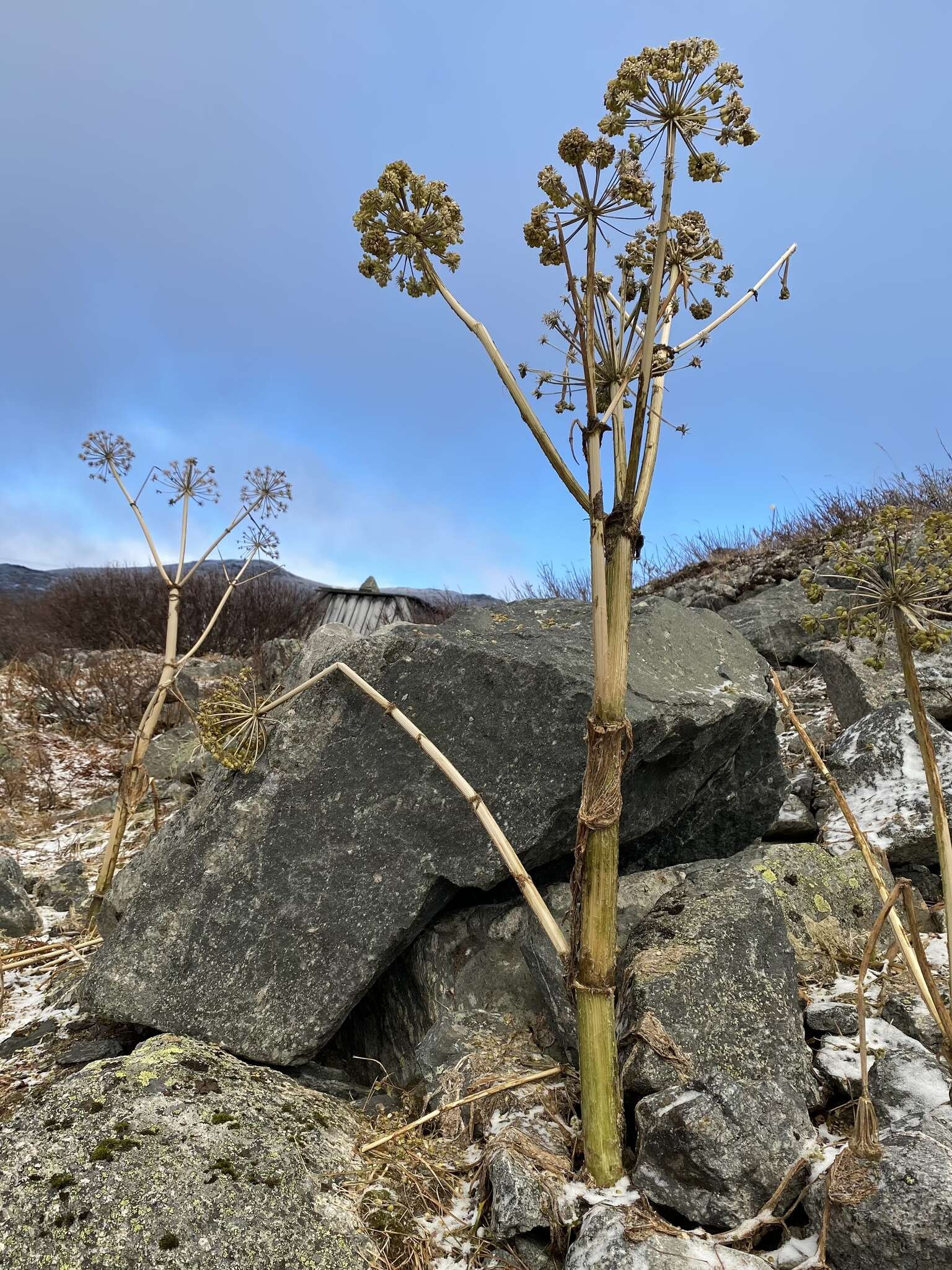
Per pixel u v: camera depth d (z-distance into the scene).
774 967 2.17
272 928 2.57
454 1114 2.17
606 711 1.82
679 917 2.29
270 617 13.42
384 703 2.27
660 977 2.09
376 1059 2.81
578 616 3.06
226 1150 1.83
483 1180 1.92
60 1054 2.77
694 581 9.63
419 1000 2.68
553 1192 1.81
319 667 2.96
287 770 2.79
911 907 1.67
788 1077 1.98
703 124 1.77
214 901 2.65
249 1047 2.45
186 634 13.39
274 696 2.99
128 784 4.31
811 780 3.93
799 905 2.71
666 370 2.07
